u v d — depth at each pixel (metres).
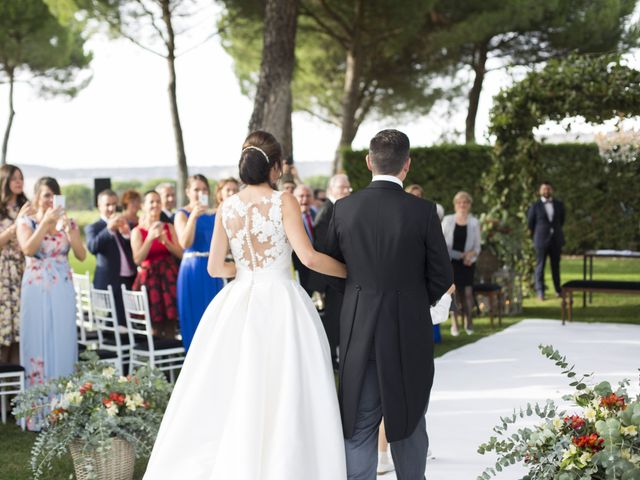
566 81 10.92
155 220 7.07
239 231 3.75
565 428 3.35
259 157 3.73
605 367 7.14
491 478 4.36
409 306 3.37
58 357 5.53
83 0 19.83
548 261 17.09
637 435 3.13
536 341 8.57
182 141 21.70
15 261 5.98
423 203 3.41
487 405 5.93
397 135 3.49
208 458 3.55
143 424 4.23
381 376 3.33
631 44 17.64
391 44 19.25
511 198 11.84
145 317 6.31
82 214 34.53
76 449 4.33
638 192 16.59
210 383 3.62
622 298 12.52
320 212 7.19
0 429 5.60
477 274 10.41
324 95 22.17
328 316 7.15
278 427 3.45
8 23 24.73
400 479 3.49
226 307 3.73
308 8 19.14
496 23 17.44
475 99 19.69
